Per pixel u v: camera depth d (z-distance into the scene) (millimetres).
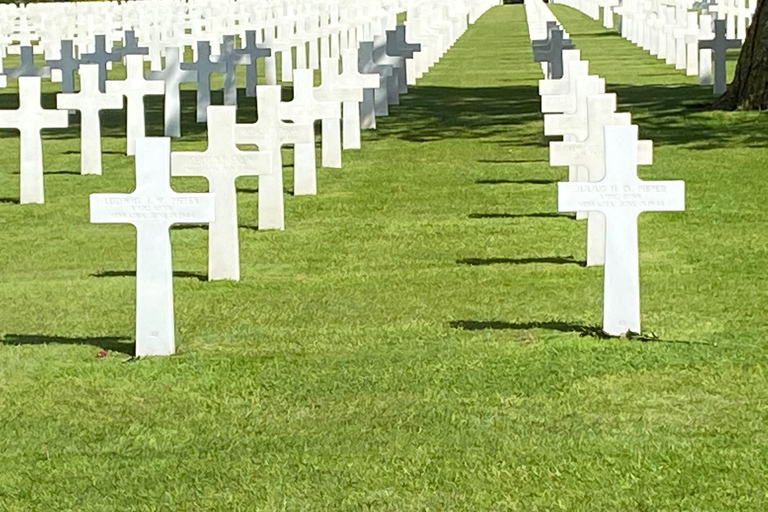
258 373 12617
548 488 9805
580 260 17391
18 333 14289
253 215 21219
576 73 21906
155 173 12992
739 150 27219
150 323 13234
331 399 11836
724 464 10195
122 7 58875
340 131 28797
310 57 48281
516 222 20203
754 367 12477
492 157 27453
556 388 12000
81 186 24844
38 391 12219
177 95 32281
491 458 10383
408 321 14438
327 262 17625
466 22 82375
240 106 39062
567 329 13930
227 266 16562
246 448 10727
